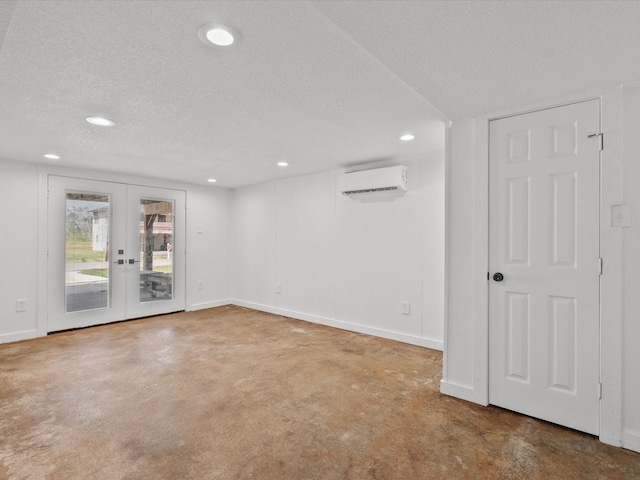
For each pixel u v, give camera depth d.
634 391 1.89
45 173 4.06
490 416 2.23
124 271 4.75
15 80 1.91
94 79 1.91
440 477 1.67
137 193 4.86
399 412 2.29
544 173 2.16
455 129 2.50
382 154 3.66
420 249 3.73
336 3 1.21
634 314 1.89
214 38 1.53
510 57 1.58
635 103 1.88
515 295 2.27
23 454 1.83
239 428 2.10
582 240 2.04
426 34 1.40
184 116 2.49
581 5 1.21
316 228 4.70
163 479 1.65
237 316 5.09
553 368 2.14
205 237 5.67
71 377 2.84
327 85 2.01
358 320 4.25
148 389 2.63
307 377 2.87
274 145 3.28
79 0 1.26
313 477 1.67
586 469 1.72
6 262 3.81
